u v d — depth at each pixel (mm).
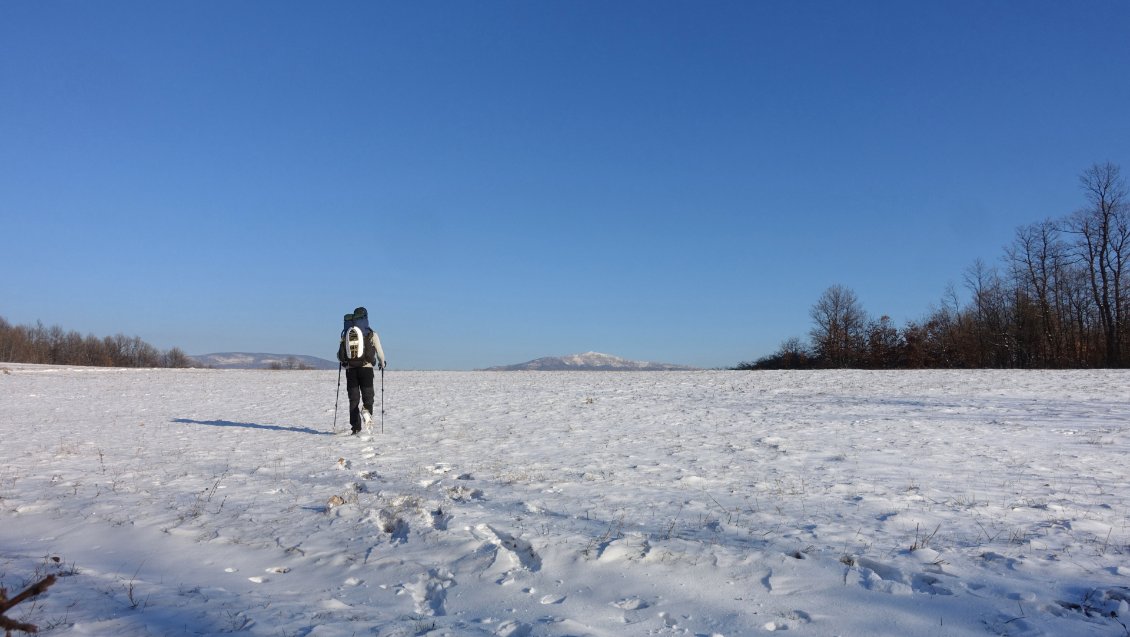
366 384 12391
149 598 4336
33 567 4934
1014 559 4781
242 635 3729
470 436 12031
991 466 8672
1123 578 4453
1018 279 54656
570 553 4961
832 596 4230
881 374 32406
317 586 4648
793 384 26453
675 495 6902
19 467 8734
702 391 23484
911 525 5719
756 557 4824
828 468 8523
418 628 3869
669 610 4078
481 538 5438
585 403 19031
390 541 5508
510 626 3889
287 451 10180
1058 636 3643
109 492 7203
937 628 3779
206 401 20750
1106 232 49188
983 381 26422
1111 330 49438
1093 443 10883
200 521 6098
